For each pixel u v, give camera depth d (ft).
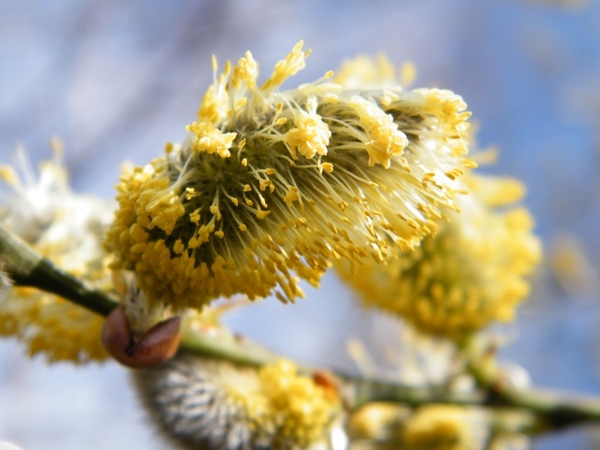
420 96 0.32
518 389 0.47
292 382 0.40
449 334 0.46
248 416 0.39
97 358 0.37
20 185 0.42
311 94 0.32
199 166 0.32
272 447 0.39
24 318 0.37
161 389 0.40
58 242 0.39
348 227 0.32
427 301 0.45
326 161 0.32
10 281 0.32
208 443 0.39
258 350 0.41
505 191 0.48
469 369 0.47
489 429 0.48
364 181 0.32
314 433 0.39
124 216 0.32
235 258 0.32
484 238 0.45
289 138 0.31
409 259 0.44
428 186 0.32
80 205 0.41
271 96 0.32
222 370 0.40
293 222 0.31
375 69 0.43
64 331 0.37
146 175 0.32
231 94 0.32
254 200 0.32
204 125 0.32
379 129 0.31
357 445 0.45
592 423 0.47
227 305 0.41
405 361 0.49
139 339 0.32
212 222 0.31
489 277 0.45
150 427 0.41
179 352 0.40
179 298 0.33
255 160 0.32
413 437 0.47
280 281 0.32
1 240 0.32
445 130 0.32
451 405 0.46
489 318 0.46
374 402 0.44
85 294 0.33
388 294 0.45
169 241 0.32
